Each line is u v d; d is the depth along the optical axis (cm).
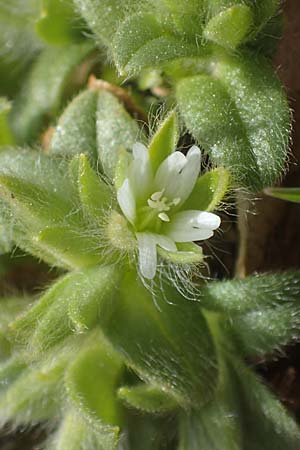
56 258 10
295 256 11
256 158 10
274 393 10
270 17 9
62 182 10
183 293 9
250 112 10
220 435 9
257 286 10
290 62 11
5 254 11
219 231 10
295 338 10
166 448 10
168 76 11
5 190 9
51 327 9
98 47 12
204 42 10
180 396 9
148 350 9
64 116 10
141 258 9
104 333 9
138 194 9
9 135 12
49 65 12
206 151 10
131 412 10
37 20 11
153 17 10
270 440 10
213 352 9
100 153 10
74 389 9
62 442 9
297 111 11
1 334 10
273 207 11
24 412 10
